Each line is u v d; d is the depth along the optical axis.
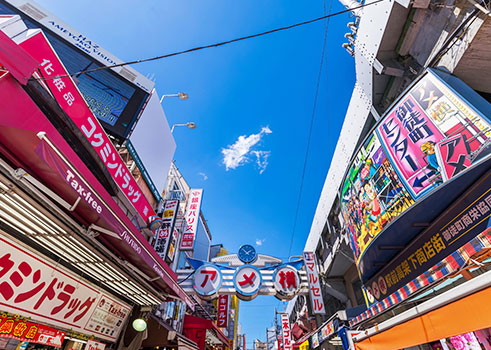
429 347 5.69
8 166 3.22
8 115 3.00
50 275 5.21
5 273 4.34
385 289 6.88
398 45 8.70
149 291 7.34
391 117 6.20
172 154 12.92
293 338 27.52
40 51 5.17
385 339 5.21
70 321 6.02
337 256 15.82
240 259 14.83
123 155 9.16
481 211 4.16
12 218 4.16
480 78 5.91
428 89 5.48
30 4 8.57
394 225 5.56
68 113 5.74
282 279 13.95
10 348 4.79
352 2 10.70
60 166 3.61
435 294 4.41
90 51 9.48
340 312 9.09
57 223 4.22
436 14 6.81
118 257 5.61
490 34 5.19
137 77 10.73
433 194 4.65
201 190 18.59
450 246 4.77
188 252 15.98
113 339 7.67
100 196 4.54
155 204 11.44
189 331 13.56
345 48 11.43
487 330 4.35
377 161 6.44
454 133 4.57
